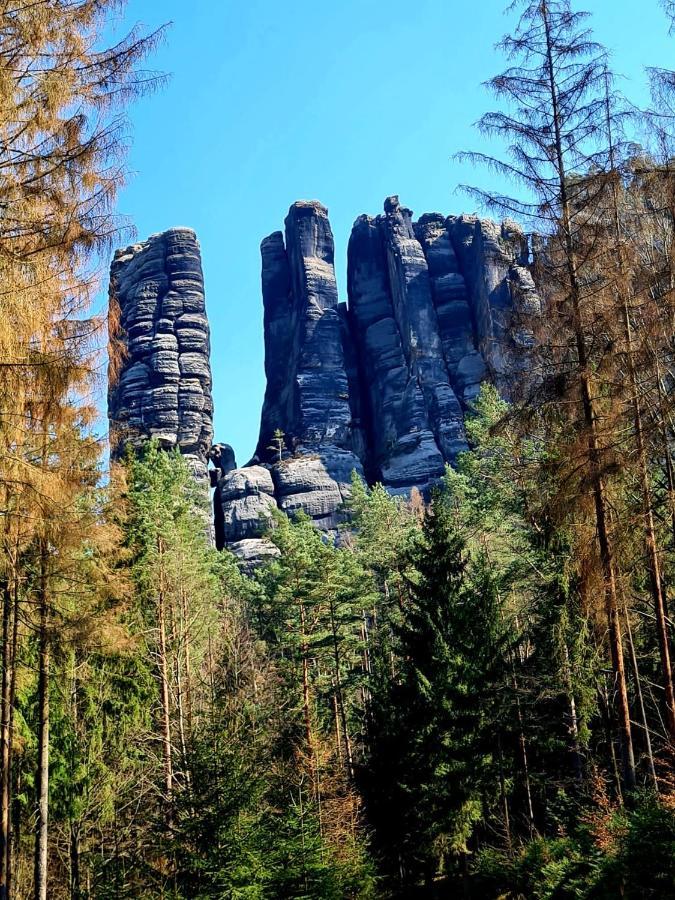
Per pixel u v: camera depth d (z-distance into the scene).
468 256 111.25
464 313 108.00
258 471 93.31
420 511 66.50
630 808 14.98
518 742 24.55
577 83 16.09
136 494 31.81
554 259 15.96
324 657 44.47
